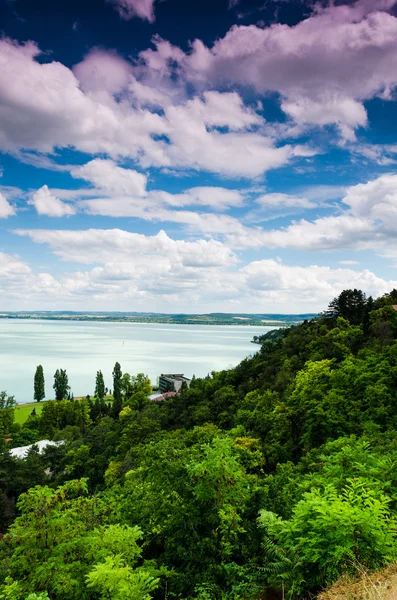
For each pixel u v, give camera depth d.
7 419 107.06
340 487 12.33
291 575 7.91
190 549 11.91
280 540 8.84
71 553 10.87
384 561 7.34
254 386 75.38
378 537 7.49
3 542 14.81
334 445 22.66
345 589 6.88
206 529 12.80
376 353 51.47
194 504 13.03
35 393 145.75
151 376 181.25
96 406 127.12
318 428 33.56
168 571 11.37
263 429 42.94
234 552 12.16
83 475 62.00
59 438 88.94
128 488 20.70
